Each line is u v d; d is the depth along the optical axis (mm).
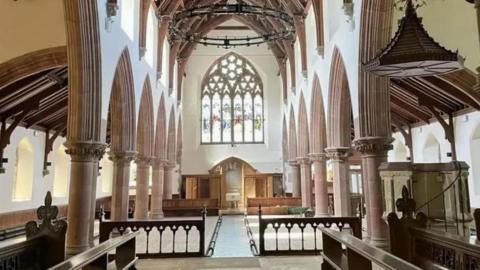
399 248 6176
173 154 24203
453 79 10805
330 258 6645
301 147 20766
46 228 5996
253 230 15344
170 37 21578
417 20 7215
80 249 9352
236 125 29109
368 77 10242
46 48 10297
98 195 23844
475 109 13250
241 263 8578
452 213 7727
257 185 27672
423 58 6898
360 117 10414
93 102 9992
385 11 9977
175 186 26922
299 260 8844
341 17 12352
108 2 10867
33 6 10469
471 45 10656
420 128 17703
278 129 28578
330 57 13992
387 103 10320
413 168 8172
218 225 16344
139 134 17125
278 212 22031
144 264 8547
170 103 22250
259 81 29703
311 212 17484
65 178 20094
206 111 29250
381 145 10164
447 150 15367
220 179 27656
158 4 18172
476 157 13703
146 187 17188
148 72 16484
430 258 5684
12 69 10273
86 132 9852
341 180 14188
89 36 9805
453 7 10742
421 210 7977
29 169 16578
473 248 4500
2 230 14266
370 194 10078
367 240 10008
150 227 9531
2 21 10391
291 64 22453
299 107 20531
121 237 6336
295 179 24250
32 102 13805
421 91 14289
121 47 12281
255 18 24094
